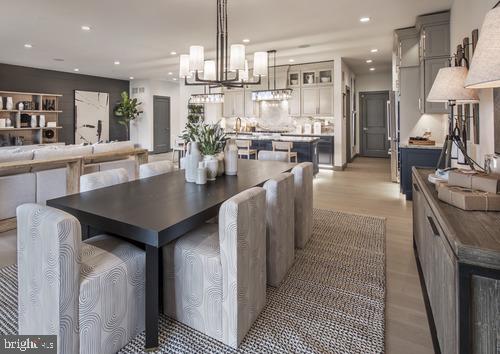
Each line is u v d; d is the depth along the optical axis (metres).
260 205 2.04
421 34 5.28
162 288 2.12
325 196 5.62
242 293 1.86
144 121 11.39
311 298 2.38
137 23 5.20
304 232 3.30
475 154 3.15
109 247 1.95
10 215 3.72
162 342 1.89
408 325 2.10
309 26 5.47
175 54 7.38
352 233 3.73
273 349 1.84
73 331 1.59
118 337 1.80
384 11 4.86
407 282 2.64
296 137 8.45
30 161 3.90
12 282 2.55
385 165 9.42
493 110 2.50
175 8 4.57
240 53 3.57
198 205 2.12
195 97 9.48
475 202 1.59
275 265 2.51
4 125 8.43
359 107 11.36
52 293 1.55
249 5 4.49
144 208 2.04
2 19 4.98
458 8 4.20
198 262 1.92
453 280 1.28
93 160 4.96
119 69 9.37
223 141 3.09
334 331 2.01
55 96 9.41
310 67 8.84
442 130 5.60
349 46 6.91
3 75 8.49
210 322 1.92
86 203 2.15
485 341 1.13
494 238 1.22
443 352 1.57
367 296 2.41
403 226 4.00
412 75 5.73
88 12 4.71
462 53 3.44
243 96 10.09
